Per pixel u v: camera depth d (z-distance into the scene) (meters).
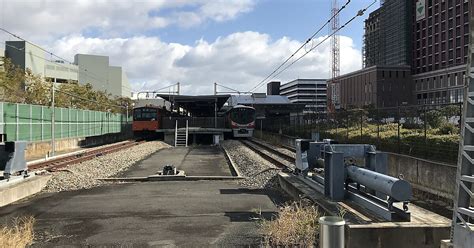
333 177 9.78
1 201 11.71
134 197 12.95
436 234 7.30
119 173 19.03
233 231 8.86
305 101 129.00
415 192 13.81
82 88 58.47
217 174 18.50
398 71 141.50
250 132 52.03
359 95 148.62
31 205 11.88
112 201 12.32
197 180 16.84
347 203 9.44
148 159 26.11
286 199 12.49
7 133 26.69
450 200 12.00
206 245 7.91
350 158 10.24
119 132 60.28
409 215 7.67
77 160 22.25
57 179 15.84
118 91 118.50
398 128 17.98
